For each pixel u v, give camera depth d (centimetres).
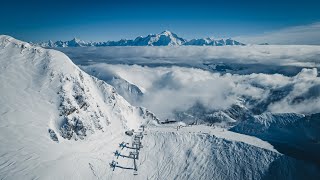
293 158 16062
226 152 18062
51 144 16688
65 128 18100
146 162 18188
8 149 15112
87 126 19250
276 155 16562
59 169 14950
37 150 15712
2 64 19938
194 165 17800
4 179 13525
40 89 19388
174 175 17300
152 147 19688
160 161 18400
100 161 17138
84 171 15825
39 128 17100
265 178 15850
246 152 17538
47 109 18475
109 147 18838
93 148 18162
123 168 17238
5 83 18788
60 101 19050
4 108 17288
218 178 16688
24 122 17012
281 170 15800
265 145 17825
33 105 18288
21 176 13862
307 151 16850
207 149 18775
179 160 18312
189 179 16938
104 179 16025
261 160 16688
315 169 15250
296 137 18800
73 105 19238
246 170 16550
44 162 15075
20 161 14675
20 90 18825
